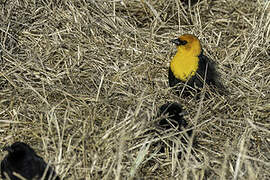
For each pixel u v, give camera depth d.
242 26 11.80
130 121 8.08
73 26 10.66
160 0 12.14
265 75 10.34
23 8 10.63
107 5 11.41
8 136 8.01
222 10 12.28
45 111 8.42
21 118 8.47
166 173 7.84
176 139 8.06
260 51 10.83
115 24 11.07
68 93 8.89
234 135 8.61
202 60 9.57
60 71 9.73
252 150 8.30
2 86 9.20
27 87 9.04
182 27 11.52
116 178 6.82
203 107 9.16
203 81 9.49
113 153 7.62
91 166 7.43
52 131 8.07
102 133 8.05
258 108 9.21
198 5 12.16
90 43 10.45
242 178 7.16
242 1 12.34
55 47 10.15
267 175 7.63
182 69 9.48
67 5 10.91
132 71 10.04
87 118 8.29
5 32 9.90
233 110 9.21
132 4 11.98
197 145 8.34
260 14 11.81
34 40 10.27
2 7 10.41
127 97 9.20
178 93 9.79
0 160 7.65
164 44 10.97
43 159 7.51
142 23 11.81
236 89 9.84
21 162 7.06
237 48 10.90
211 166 7.90
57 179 7.17
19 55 9.88
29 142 7.97
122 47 10.59
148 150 7.97
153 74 10.17
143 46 10.76
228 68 10.47
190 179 7.51
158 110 8.59
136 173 7.50
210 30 11.55
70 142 7.71
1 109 8.64
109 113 8.61
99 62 10.07
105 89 9.33
